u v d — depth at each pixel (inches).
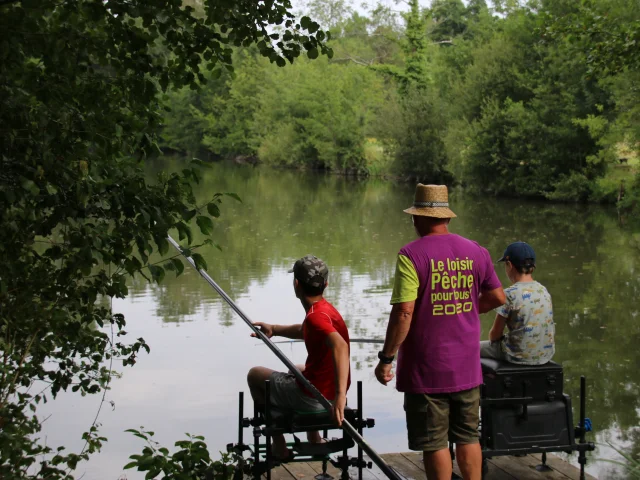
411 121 1334.9
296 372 135.4
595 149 988.6
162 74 145.8
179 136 2269.9
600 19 356.5
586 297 460.4
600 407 277.1
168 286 476.4
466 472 138.1
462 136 1143.0
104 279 153.5
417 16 1560.0
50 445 233.6
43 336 155.9
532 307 157.5
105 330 366.6
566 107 973.2
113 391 282.2
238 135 2038.6
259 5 149.3
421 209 138.3
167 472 141.7
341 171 1617.9
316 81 1692.9
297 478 162.9
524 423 156.9
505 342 160.7
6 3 126.1
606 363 329.1
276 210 927.7
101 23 140.3
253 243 661.9
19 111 127.4
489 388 156.1
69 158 132.0
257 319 398.0
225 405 272.7
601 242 675.4
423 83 1553.9
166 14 139.7
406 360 137.3
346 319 402.6
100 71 144.5
